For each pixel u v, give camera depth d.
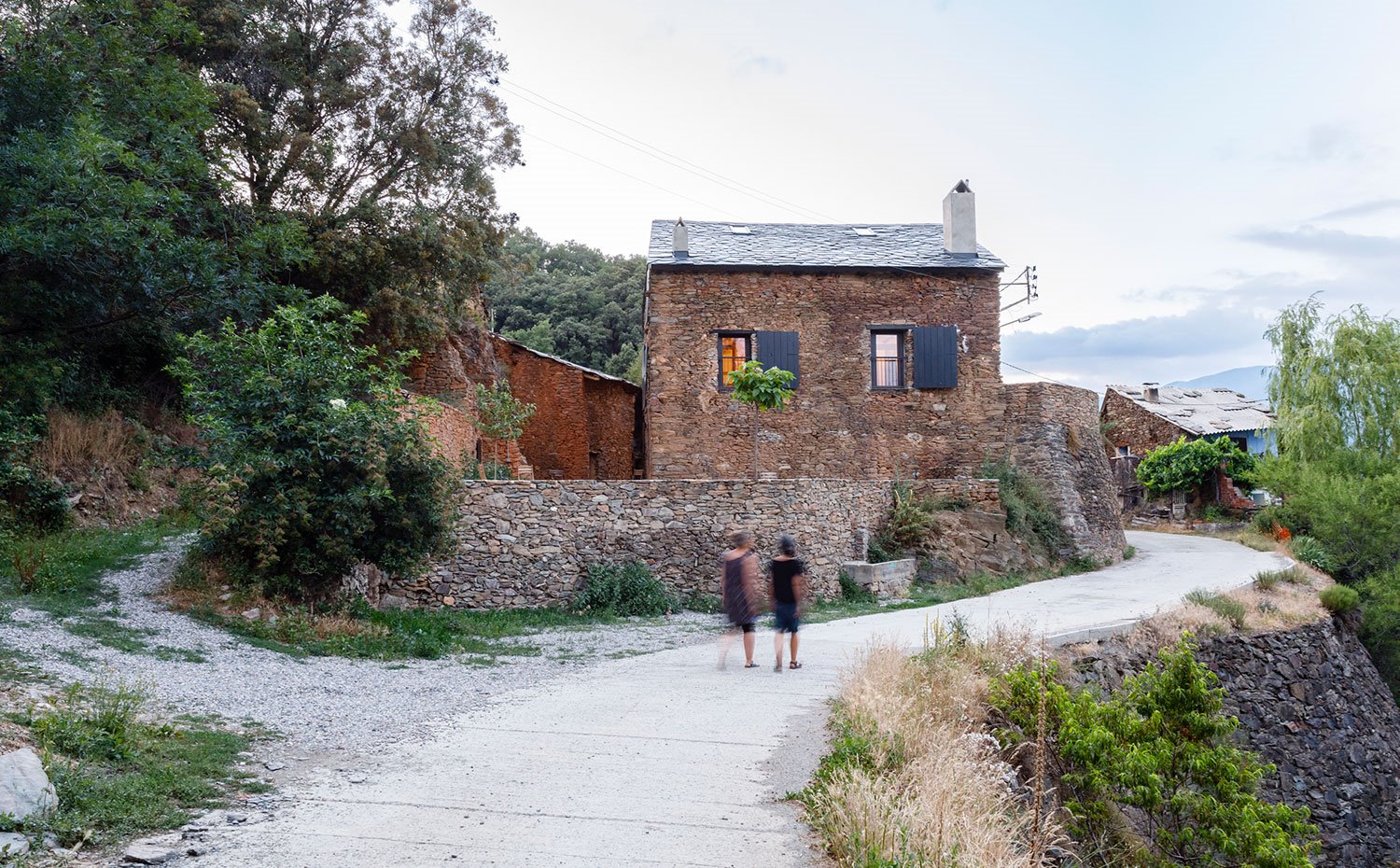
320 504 11.20
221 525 10.41
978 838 4.64
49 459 12.72
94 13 14.41
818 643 11.88
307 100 21.55
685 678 9.51
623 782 5.82
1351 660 18.70
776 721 7.50
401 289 22.11
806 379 23.12
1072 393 25.61
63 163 11.81
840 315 23.44
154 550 12.06
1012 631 11.57
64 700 6.25
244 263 16.56
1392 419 27.48
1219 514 34.62
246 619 10.20
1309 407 28.78
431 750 6.49
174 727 6.27
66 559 10.71
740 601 10.07
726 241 24.70
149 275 13.42
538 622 13.53
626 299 51.00
